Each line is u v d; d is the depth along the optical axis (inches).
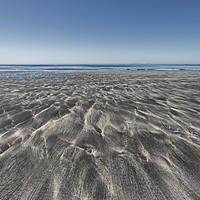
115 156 72.6
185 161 68.7
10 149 78.1
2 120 117.1
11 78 459.2
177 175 60.3
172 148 79.0
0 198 50.6
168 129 101.3
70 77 499.5
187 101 172.2
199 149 77.8
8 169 63.9
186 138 89.0
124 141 86.7
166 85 303.6
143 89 259.6
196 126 105.0
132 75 571.5
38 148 79.3
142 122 114.0
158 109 144.3
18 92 230.7
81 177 59.2
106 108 149.2
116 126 107.3
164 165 66.1
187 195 51.4
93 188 54.3
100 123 112.7
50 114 131.0
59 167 64.8
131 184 56.0
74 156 72.4
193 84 312.0
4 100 178.7
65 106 154.9
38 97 196.1
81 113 134.3
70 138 90.1
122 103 167.6
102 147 80.5
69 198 50.3
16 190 53.7
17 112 135.7
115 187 54.7
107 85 312.7
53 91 241.1
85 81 386.0
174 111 137.4
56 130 100.3
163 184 55.8
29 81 382.9
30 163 67.5
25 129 101.7
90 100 181.3
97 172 61.9
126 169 63.6
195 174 60.9
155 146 81.1
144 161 68.7
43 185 55.6
